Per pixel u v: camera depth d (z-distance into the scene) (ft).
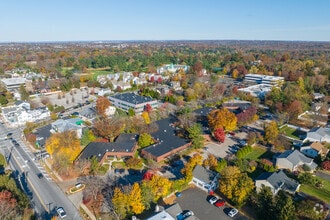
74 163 236.63
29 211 174.09
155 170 232.53
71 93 510.58
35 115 369.09
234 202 184.96
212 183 202.28
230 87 505.66
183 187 205.87
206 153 265.34
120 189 190.70
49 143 248.52
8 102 454.81
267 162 240.32
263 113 384.68
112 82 569.23
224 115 295.48
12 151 276.00
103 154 247.91
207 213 178.40
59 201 193.06
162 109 391.86
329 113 378.32
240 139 299.38
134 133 296.51
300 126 335.67
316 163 244.22
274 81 541.34
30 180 220.64
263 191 178.81
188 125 304.91
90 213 178.91
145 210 176.04
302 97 403.34
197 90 459.73
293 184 199.11
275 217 161.89
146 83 574.97
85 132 282.77
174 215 166.30
